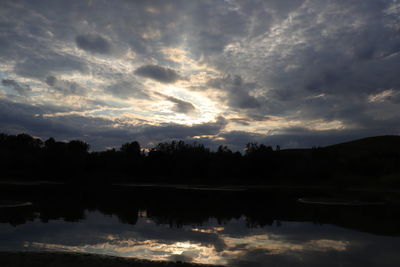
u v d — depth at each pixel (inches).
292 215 947.3
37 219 818.8
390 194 1905.8
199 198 1587.1
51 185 2844.5
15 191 1905.8
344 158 4522.6
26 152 4480.8
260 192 2165.4
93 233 637.9
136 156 4510.3
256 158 3782.0
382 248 531.5
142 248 517.7
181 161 4136.3
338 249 523.8
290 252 500.7
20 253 449.1
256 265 430.3
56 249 503.2
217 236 623.2
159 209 1085.8
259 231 682.2
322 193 2058.3
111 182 3762.3
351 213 1000.9
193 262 439.2
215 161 4023.1
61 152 4042.8
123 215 916.6
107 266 389.4
